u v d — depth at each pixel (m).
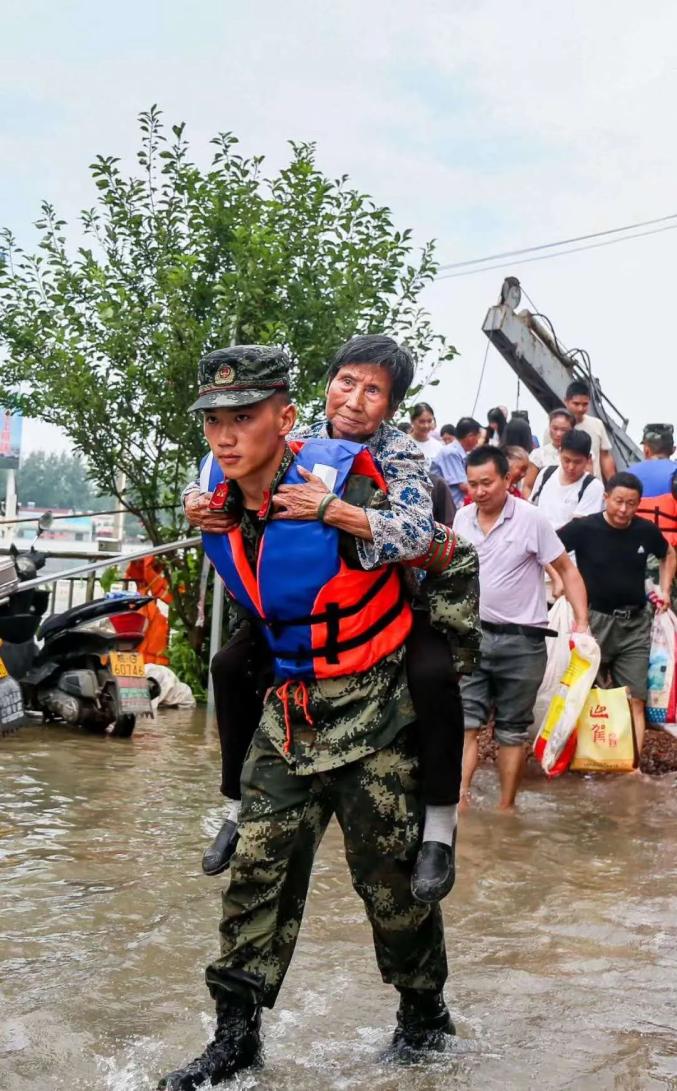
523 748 6.32
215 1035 2.92
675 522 8.42
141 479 9.39
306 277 9.31
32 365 9.17
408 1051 3.14
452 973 3.75
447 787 2.88
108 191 9.27
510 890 4.70
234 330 8.95
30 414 9.32
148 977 3.61
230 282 8.87
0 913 4.13
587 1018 3.42
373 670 2.90
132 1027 3.23
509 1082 2.98
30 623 7.87
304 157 9.50
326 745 2.88
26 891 4.39
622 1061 3.13
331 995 3.54
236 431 2.77
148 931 4.02
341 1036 3.24
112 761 6.93
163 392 9.16
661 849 5.46
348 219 9.43
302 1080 2.94
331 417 3.58
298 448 2.89
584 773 7.32
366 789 2.90
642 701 7.58
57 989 3.47
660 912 4.46
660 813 6.27
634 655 7.55
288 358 2.85
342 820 2.96
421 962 3.06
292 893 2.98
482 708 6.37
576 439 8.44
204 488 2.96
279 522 2.79
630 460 12.98
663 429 9.41
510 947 4.02
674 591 8.66
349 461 2.87
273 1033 3.24
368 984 3.64
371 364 3.54
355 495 2.86
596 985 3.69
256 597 2.89
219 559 2.95
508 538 6.23
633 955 3.97
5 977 3.55
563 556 6.77
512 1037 3.27
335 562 2.80
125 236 9.34
